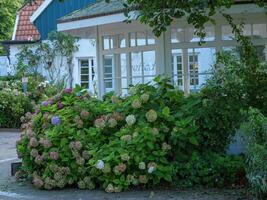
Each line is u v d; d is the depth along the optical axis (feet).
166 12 40.52
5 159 54.75
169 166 39.01
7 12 175.22
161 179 39.83
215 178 39.04
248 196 36.47
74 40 100.83
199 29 46.44
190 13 41.11
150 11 40.47
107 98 44.62
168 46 52.75
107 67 60.54
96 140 40.96
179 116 40.70
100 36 60.80
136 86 42.75
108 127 41.16
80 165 40.06
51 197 38.52
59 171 40.22
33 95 87.10
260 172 33.94
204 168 39.24
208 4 40.32
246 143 36.09
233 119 40.09
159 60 53.06
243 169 39.19
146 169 38.83
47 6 109.19
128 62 57.16
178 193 37.96
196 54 52.11
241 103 40.70
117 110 41.75
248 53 42.96
